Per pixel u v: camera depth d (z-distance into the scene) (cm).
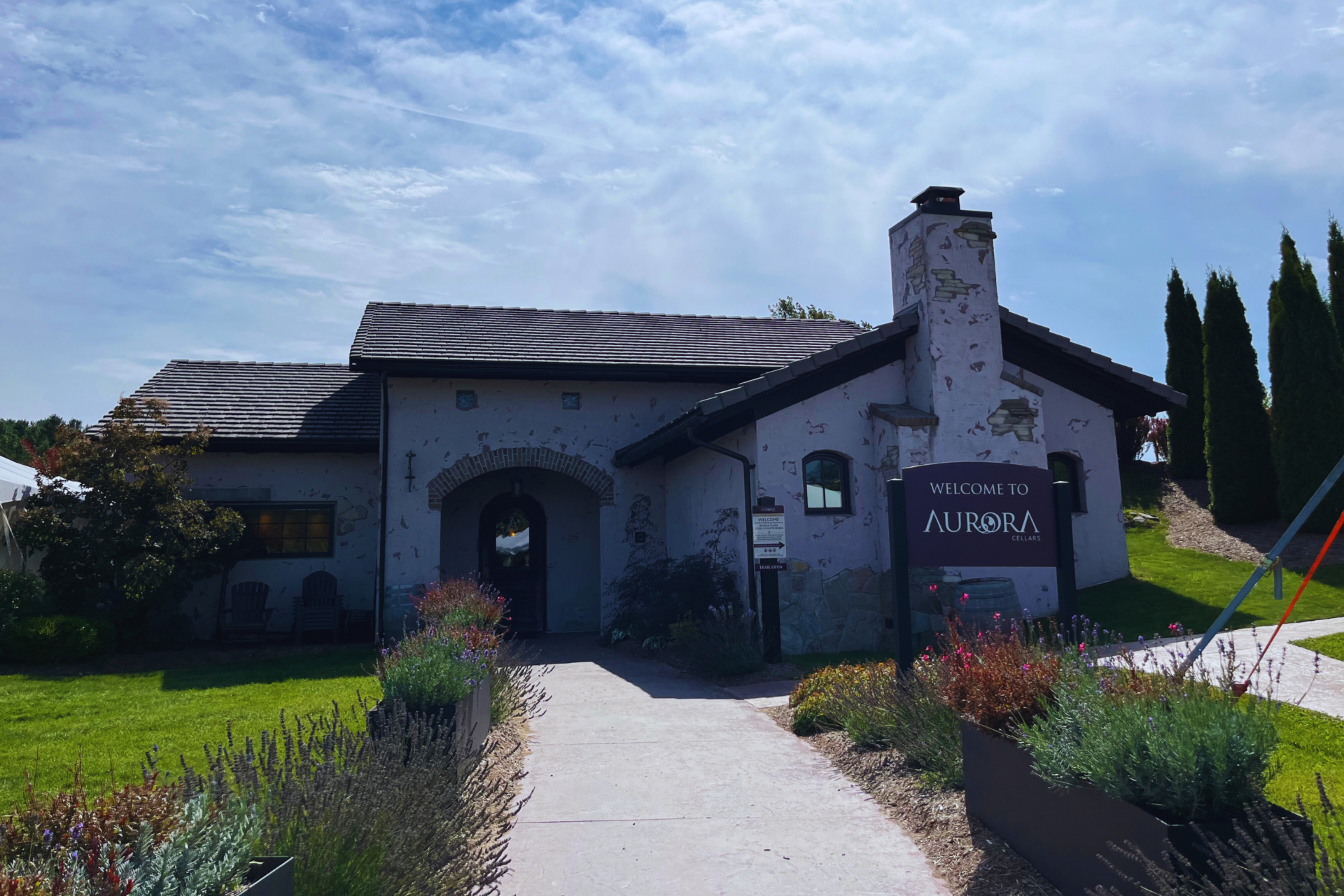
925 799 525
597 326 1709
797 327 1852
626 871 450
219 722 765
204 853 264
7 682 996
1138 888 333
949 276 1183
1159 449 2119
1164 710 374
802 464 1174
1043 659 486
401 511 1445
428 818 385
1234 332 1623
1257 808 316
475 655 707
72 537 1235
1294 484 1467
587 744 700
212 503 1504
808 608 1145
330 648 1352
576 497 1684
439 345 1491
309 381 1775
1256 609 1124
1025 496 721
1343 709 631
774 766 628
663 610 1232
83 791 318
